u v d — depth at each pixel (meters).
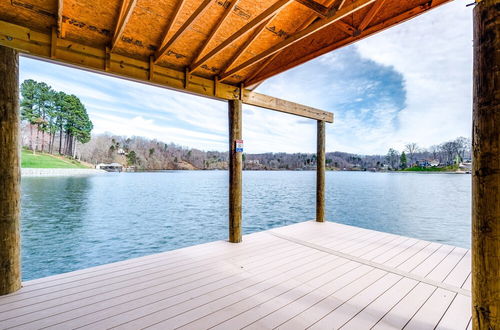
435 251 3.32
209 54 2.92
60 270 6.71
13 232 2.14
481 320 1.18
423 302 2.03
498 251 1.12
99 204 16.30
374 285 2.33
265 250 3.34
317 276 2.53
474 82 1.21
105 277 2.47
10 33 2.12
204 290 2.22
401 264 2.86
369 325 1.71
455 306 1.97
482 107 1.15
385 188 23.47
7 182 2.10
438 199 17.81
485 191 1.14
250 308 1.93
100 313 1.84
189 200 18.53
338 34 2.82
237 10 2.85
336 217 13.24
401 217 13.17
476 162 1.19
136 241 9.35
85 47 2.57
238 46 3.35
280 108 4.43
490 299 1.14
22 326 1.67
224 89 3.74
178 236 10.09
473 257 1.23
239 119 3.85
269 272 2.62
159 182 30.31
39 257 7.62
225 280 2.43
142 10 2.61
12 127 2.12
